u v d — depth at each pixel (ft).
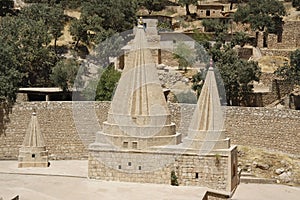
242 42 298.56
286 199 156.66
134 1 327.67
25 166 178.81
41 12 283.38
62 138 198.90
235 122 201.26
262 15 313.73
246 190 162.91
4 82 199.62
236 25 325.62
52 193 148.66
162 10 365.20
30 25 254.88
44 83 245.86
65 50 282.15
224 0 381.81
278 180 175.94
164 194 147.13
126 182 157.69
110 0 303.68
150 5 359.25
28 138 180.14
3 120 197.06
